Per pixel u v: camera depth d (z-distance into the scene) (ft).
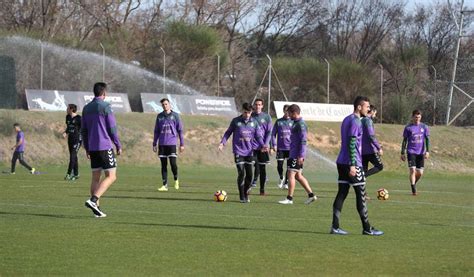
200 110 177.37
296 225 56.18
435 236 51.72
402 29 319.47
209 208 67.97
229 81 232.73
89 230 50.67
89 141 57.77
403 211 70.03
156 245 45.11
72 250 42.80
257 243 46.68
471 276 37.42
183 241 46.85
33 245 44.24
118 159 143.54
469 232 54.34
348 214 65.62
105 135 57.47
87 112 57.52
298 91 232.12
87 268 37.81
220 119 170.30
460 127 196.24
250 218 60.34
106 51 204.54
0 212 60.80
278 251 43.83
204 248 44.39
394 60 274.57
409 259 41.93
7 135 140.56
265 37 310.04
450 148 178.40
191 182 105.70
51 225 52.85
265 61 237.25
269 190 93.66
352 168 50.37
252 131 74.64
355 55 314.35
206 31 218.38
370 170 77.87
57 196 76.18
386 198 83.71
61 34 217.97
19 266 38.06
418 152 92.22
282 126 95.25
